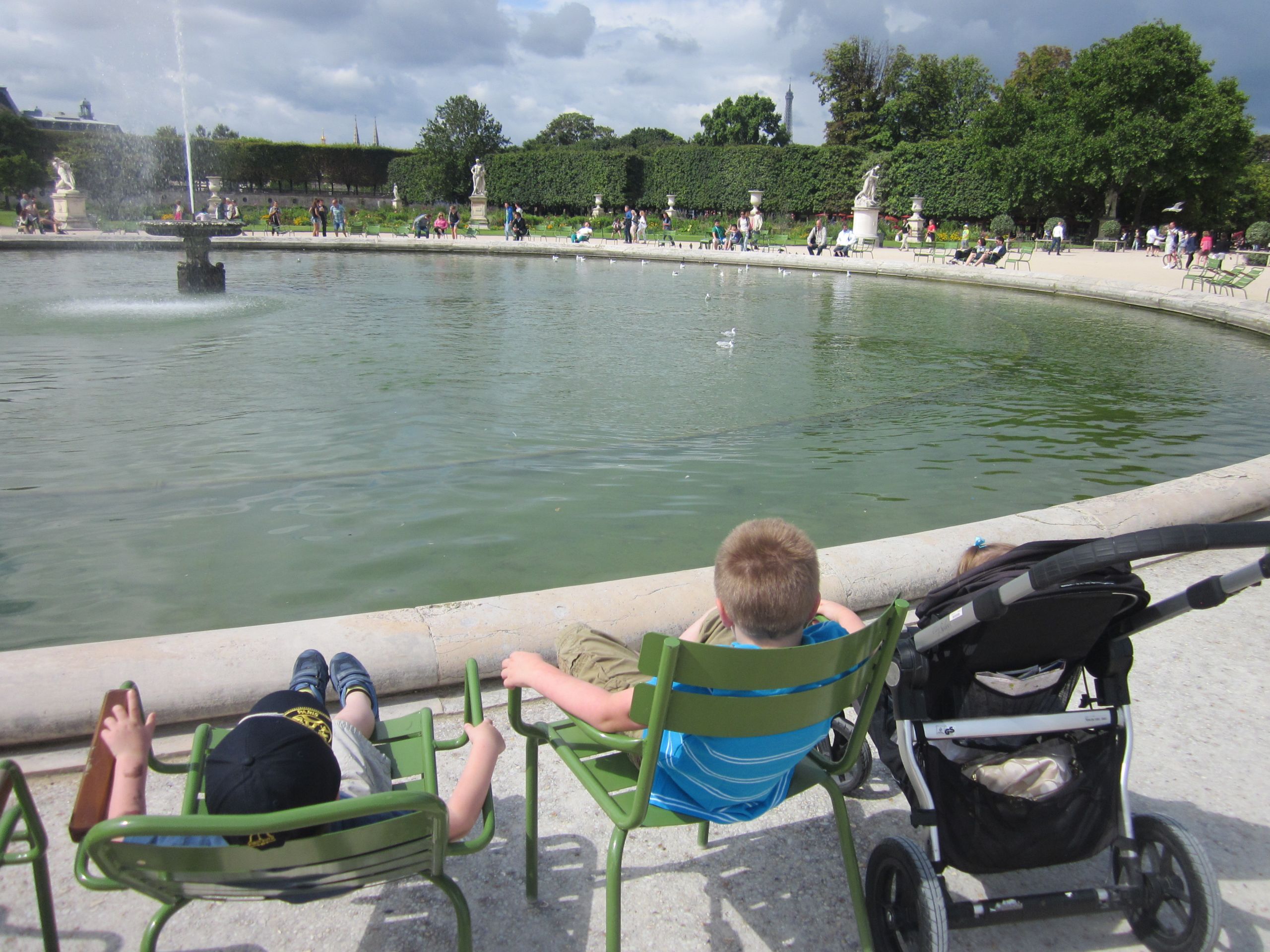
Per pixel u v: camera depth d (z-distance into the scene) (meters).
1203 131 45.44
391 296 20.94
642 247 40.41
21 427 8.32
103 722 1.91
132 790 1.85
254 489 6.69
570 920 2.41
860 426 9.26
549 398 10.10
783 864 2.66
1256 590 4.47
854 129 67.75
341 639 3.39
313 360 12.07
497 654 3.47
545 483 6.99
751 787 2.12
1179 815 2.86
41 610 4.75
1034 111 51.53
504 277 27.61
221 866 1.68
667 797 2.12
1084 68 49.16
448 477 7.06
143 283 22.42
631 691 1.97
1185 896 2.22
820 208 58.19
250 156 65.38
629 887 2.54
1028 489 7.34
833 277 31.44
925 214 55.91
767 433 8.85
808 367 12.69
